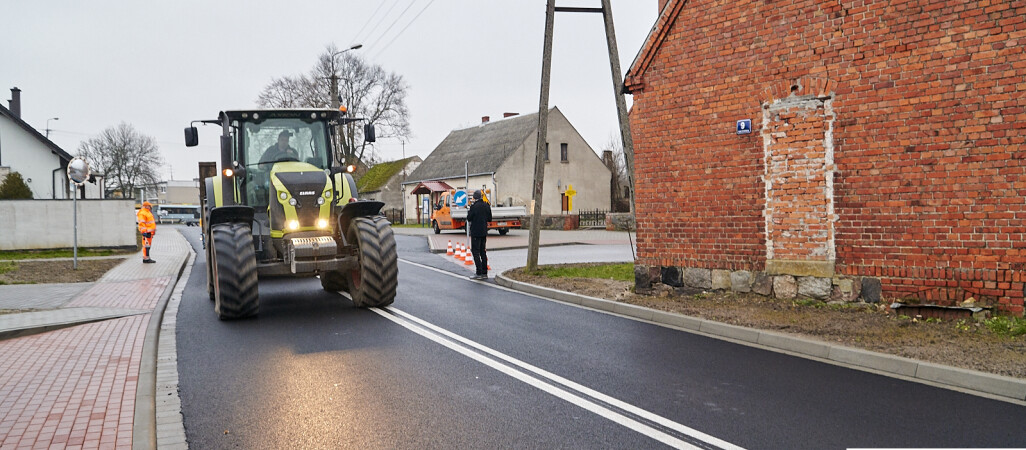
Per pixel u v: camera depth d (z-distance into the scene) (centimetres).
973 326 745
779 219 931
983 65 762
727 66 975
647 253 1079
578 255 1969
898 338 714
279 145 1101
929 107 801
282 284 1395
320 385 603
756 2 941
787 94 916
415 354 720
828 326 783
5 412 516
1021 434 463
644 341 782
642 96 1073
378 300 1024
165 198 9700
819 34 884
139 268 1683
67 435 462
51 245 2198
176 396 575
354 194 1143
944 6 786
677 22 1027
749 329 784
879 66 837
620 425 489
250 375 642
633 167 1156
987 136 762
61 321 883
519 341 784
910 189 819
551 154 4691
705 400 548
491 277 1472
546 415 513
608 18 1291
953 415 505
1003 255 755
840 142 873
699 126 1010
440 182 5128
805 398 552
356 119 1143
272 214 1017
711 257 1006
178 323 933
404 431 479
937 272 801
